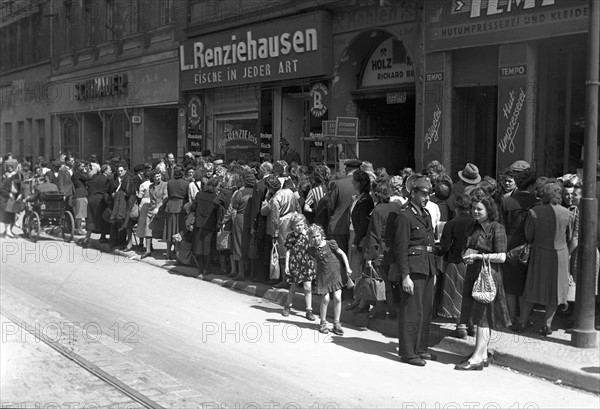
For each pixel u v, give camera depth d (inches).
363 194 385.1
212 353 319.0
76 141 1184.2
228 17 832.9
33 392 253.0
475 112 582.9
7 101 1365.7
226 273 517.0
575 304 322.7
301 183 486.3
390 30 643.5
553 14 490.3
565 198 354.3
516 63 519.8
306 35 717.9
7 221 731.4
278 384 277.3
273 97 797.2
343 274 384.2
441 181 378.0
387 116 701.9
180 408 241.3
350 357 322.7
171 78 950.4
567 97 512.1
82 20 1154.0
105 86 1085.1
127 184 619.8
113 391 256.1
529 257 337.4
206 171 516.4
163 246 664.4
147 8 996.6
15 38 1338.6
